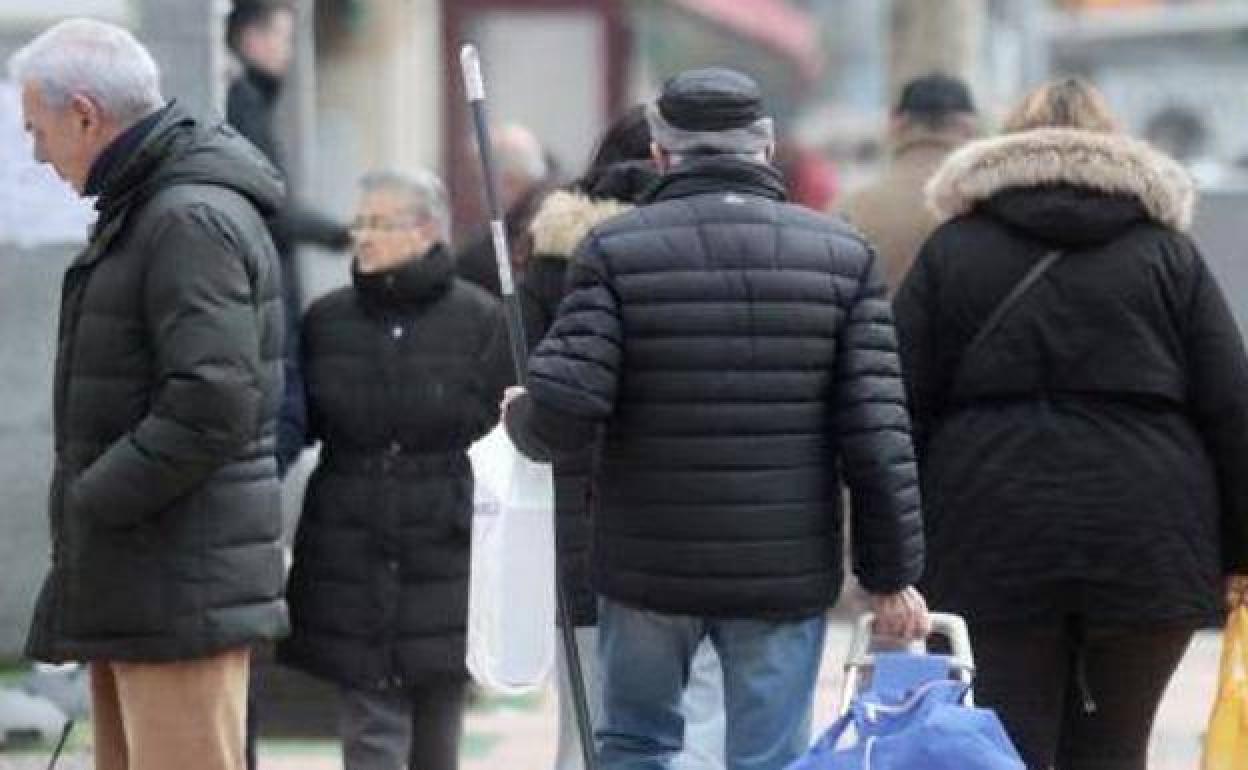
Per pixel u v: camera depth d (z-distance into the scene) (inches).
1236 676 845.8
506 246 836.0
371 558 941.2
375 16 2119.8
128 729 762.2
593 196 902.4
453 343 940.0
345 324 941.8
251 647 774.5
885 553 756.6
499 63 2942.9
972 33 2084.2
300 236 1268.5
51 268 1194.0
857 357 757.3
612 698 769.6
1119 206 824.9
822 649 775.1
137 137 748.0
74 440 749.3
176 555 746.2
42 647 763.4
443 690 960.9
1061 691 845.8
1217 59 3713.1
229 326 735.7
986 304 830.5
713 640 764.6
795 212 761.6
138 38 1186.6
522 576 797.9
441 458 942.4
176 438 732.7
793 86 4296.3
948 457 833.5
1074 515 824.3
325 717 1133.1
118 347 743.7
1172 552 828.0
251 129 1255.5
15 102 1182.3
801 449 753.6
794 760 761.0
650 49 3341.5
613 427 756.6
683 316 746.2
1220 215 1453.0
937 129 1167.6
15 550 1198.3
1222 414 829.8
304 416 942.4
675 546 748.0
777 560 750.5
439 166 2827.3
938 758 682.8
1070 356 826.2
